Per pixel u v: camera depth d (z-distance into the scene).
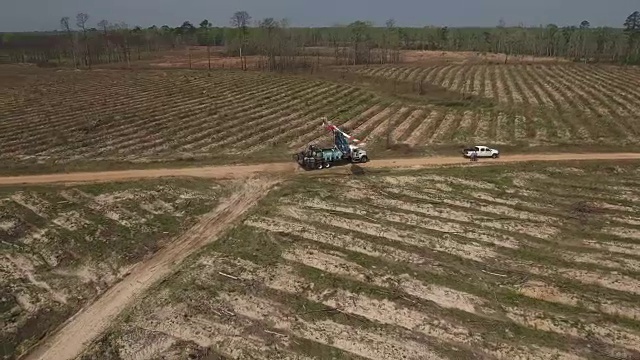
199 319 26.95
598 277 30.12
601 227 36.66
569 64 124.50
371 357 24.20
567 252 33.25
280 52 121.56
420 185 44.50
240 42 149.62
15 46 189.38
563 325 26.08
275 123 65.50
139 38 184.12
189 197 42.12
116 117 68.50
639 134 58.62
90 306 28.48
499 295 28.78
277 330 26.08
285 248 33.91
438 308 27.70
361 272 31.02
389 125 64.44
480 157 51.34
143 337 25.70
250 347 24.84
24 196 41.47
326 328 26.20
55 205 40.06
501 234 35.66
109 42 150.88
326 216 38.34
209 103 77.12
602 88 87.00
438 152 53.53
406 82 98.75
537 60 140.00
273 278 30.52
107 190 43.03
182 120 67.12
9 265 32.16
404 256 32.81
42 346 25.48
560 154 52.78
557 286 29.36
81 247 34.25
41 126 63.88
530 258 32.59
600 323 26.22
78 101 78.94
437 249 33.75
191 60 141.75
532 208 40.00
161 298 28.75
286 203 40.75
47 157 51.41
